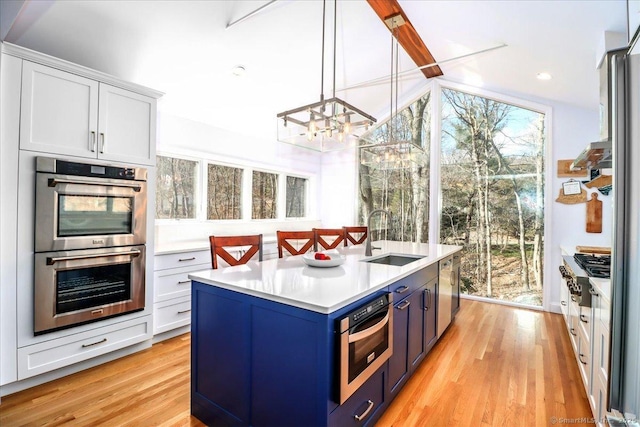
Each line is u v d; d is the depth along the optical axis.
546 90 3.58
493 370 2.41
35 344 2.10
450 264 3.12
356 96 4.52
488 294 4.26
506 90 4.02
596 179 3.51
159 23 2.48
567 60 2.80
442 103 4.52
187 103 3.41
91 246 2.33
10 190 1.99
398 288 1.96
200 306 1.85
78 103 2.27
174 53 2.77
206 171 3.77
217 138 3.84
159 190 3.37
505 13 2.49
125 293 2.55
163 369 2.38
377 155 3.56
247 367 1.61
